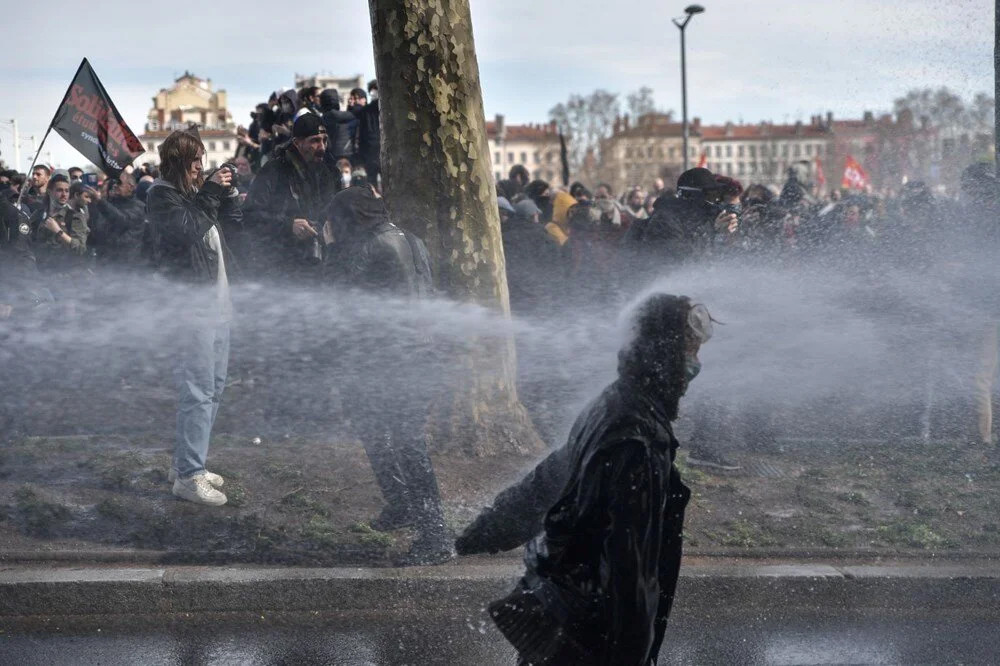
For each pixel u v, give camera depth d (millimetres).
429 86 6062
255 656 4188
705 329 2789
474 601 4699
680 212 6734
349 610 4676
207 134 97188
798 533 5355
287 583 4652
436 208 6129
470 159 6160
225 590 4633
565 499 2738
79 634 4406
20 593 4562
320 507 5398
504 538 3080
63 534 5086
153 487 5680
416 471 5152
